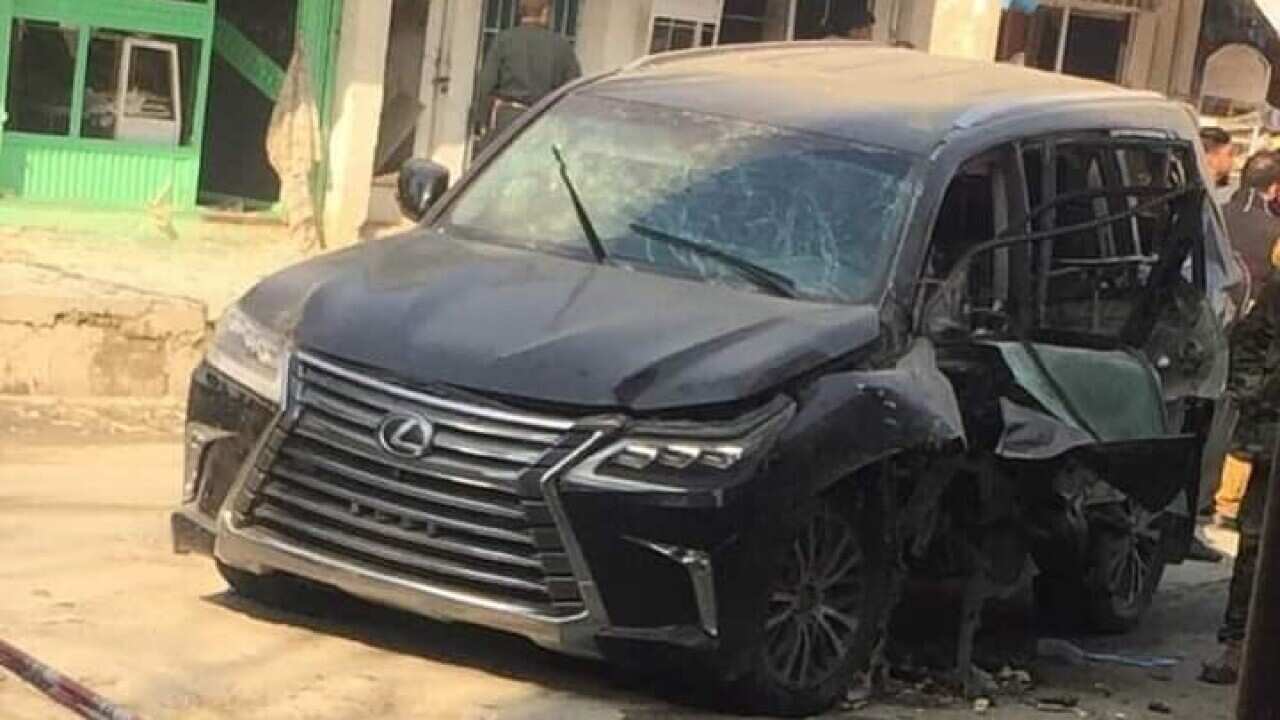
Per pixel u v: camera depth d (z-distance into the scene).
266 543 7.69
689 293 8.02
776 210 8.45
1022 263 8.82
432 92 17.73
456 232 8.80
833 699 7.82
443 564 7.34
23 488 10.15
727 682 7.42
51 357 12.50
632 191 8.69
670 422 7.22
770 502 7.24
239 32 17.12
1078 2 22.47
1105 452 8.60
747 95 9.13
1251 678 3.17
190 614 8.04
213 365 8.02
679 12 19.16
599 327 7.59
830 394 7.48
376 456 7.44
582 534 7.16
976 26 19.55
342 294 7.91
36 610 7.85
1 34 15.45
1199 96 23.22
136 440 11.73
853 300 8.04
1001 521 8.54
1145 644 10.20
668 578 7.16
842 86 9.28
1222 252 10.52
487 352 7.45
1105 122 9.54
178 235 16.33
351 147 16.94
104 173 16.17
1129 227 9.62
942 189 8.45
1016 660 9.45
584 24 18.66
